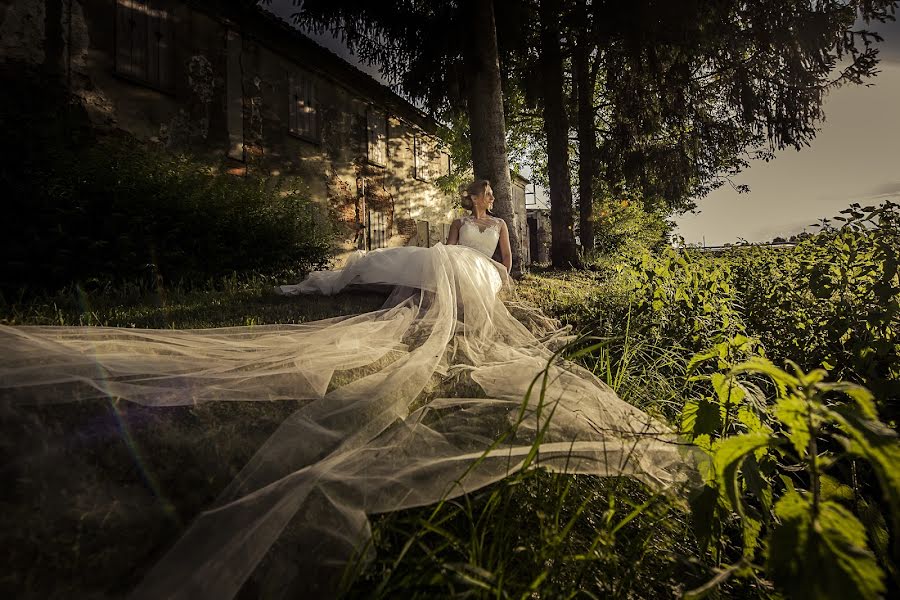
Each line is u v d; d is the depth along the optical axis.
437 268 3.26
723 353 1.52
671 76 11.42
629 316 3.02
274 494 1.13
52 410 1.25
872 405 0.64
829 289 2.43
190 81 8.61
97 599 0.89
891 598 1.13
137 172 5.37
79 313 2.89
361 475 1.24
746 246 5.52
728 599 1.18
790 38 10.16
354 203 13.22
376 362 2.19
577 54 12.22
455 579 0.87
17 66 6.18
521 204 24.08
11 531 0.93
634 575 1.13
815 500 0.70
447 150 18.34
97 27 7.11
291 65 11.08
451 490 1.14
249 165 9.85
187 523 1.09
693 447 1.28
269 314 3.38
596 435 1.50
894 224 2.39
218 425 1.43
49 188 4.54
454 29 9.27
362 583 1.02
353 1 9.07
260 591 0.99
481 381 2.01
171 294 4.32
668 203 14.10
